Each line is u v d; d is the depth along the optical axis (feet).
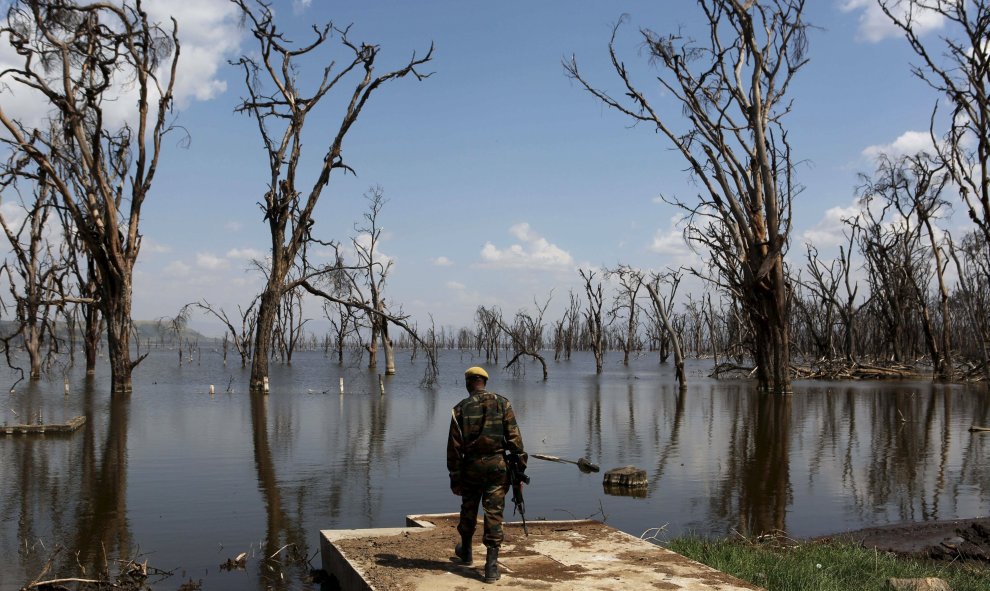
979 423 81.35
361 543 25.59
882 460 55.98
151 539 32.07
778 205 120.37
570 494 43.04
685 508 39.52
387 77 117.70
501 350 488.02
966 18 88.02
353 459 54.29
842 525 36.27
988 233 95.45
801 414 91.09
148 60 103.30
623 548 24.84
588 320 213.66
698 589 20.16
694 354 399.85
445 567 22.36
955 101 93.35
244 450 58.54
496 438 21.74
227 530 33.65
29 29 95.96
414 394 122.62
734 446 63.16
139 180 109.19
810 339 268.21
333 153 119.44
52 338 147.13
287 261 122.72
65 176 113.09
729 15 111.04
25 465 50.96
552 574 21.65
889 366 188.85
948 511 39.47
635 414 90.74
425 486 44.06
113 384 114.32
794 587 22.58
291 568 27.81
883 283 200.23
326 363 276.82
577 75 114.42
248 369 215.92
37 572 27.40
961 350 253.24
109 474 47.70
